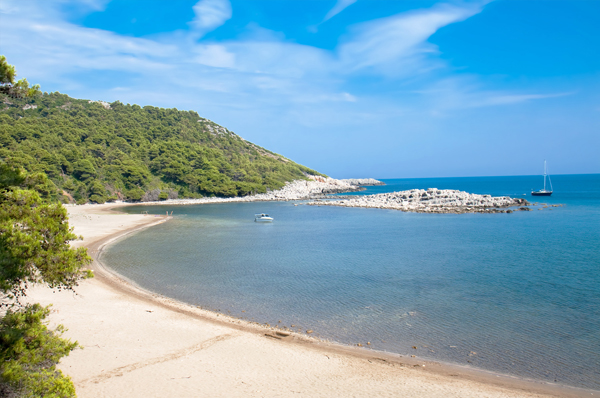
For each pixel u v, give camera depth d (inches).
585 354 804.6
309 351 817.5
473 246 2036.2
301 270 1557.6
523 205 4266.7
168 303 1133.7
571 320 986.7
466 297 1183.6
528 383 693.9
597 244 2012.8
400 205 4397.1
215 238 2423.7
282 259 1774.1
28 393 454.3
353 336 909.8
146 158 6250.0
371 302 1151.6
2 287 498.0
